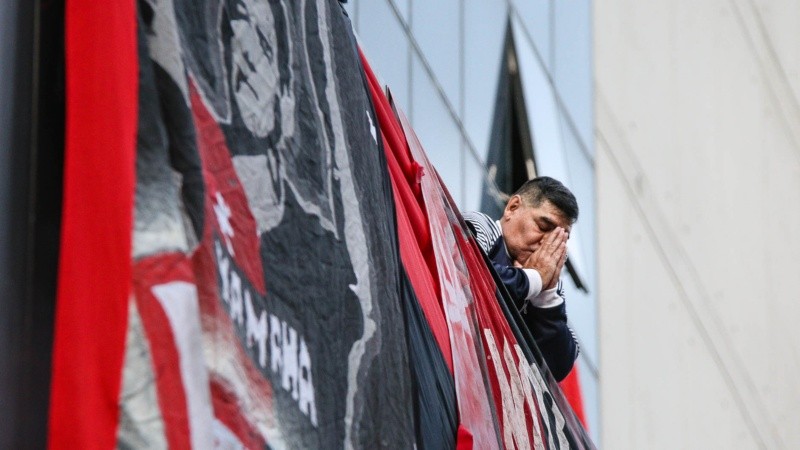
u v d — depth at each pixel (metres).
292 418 7.46
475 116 25.61
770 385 32.62
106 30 6.56
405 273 9.61
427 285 10.02
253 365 7.21
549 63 28.25
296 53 8.77
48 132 6.79
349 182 9.02
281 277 7.75
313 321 7.96
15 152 6.63
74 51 6.46
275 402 7.34
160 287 6.52
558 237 12.33
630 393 29.31
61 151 6.81
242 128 7.75
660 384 30.06
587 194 29.08
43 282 6.63
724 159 32.31
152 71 6.86
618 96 30.41
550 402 11.55
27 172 6.66
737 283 32.25
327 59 9.30
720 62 32.50
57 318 6.05
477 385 10.14
